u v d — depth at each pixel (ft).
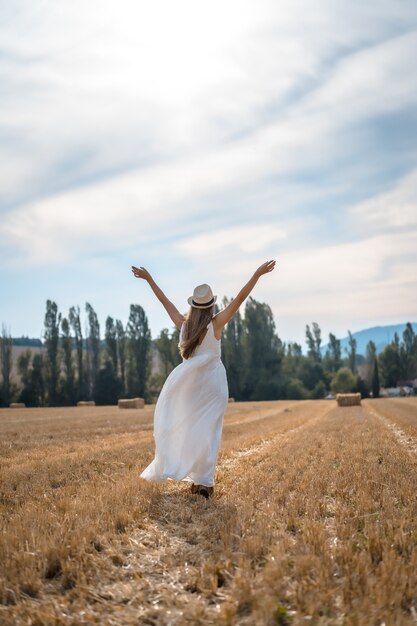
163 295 27.91
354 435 56.95
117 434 66.39
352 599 14.37
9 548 17.89
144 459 39.93
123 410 149.59
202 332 25.70
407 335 371.15
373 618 13.25
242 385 290.76
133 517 22.17
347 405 153.79
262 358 296.51
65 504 23.86
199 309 25.98
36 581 15.88
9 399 261.24
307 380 332.19
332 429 66.74
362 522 21.47
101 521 21.04
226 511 22.65
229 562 16.88
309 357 350.43
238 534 19.74
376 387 320.50
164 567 17.21
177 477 25.02
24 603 14.78
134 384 281.54
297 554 17.60
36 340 443.32
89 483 30.27
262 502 25.13
